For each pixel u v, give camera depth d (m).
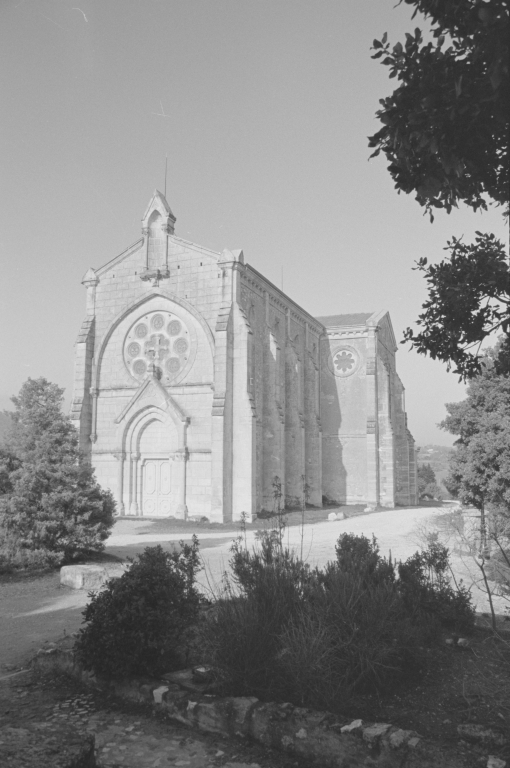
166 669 8.97
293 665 7.68
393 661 8.68
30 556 19.66
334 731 6.67
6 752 5.30
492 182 5.49
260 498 41.62
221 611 8.80
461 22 4.74
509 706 7.61
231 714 7.34
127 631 8.77
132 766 6.60
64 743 5.56
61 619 13.98
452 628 11.26
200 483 37.31
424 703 7.90
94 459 40.44
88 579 17.64
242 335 37.56
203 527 33.88
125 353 41.12
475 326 7.18
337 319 62.66
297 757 6.80
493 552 17.67
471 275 6.98
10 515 20.02
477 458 21.16
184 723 7.70
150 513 38.97
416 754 6.15
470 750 6.37
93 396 41.06
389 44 5.02
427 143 4.82
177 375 39.09
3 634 12.83
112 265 41.97
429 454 167.62
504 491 19.98
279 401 44.41
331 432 57.09
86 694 8.85
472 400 23.56
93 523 21.66
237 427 36.94
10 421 22.62
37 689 9.14
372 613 8.57
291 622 8.28
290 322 50.69
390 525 34.47
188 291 39.50
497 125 4.91
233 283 38.41
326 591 9.29
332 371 58.03
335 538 27.80
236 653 8.05
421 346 7.61
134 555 22.86
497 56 4.25
